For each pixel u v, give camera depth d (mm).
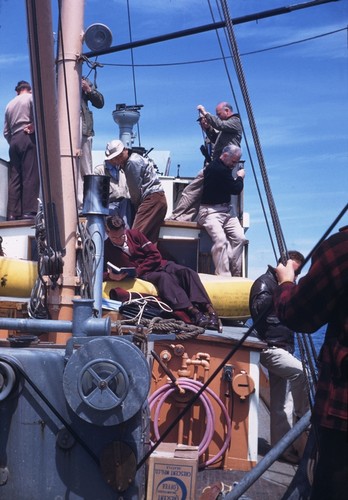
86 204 4781
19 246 7641
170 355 5758
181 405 5609
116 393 3213
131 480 3279
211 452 5664
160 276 6473
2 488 3320
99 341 3229
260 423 7230
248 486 3367
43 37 4176
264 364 6125
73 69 5391
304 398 6051
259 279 6172
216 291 7086
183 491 4559
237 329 6926
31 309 5121
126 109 9961
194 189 7980
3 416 3338
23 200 8469
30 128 8391
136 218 7590
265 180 3764
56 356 3371
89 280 4781
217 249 7656
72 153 5258
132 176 7559
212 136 8766
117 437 3320
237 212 8359
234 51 4094
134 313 6117
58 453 3326
